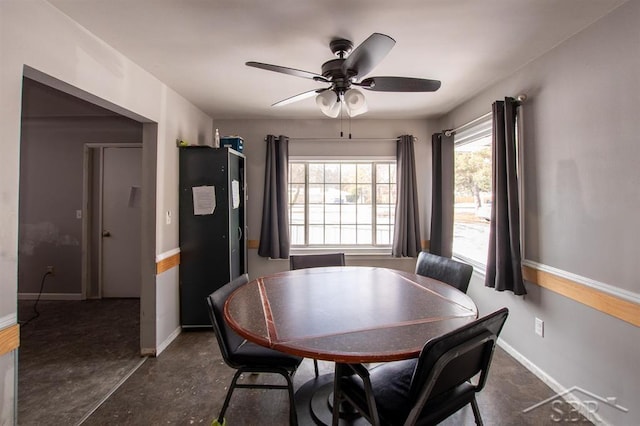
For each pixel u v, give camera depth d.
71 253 3.89
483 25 1.75
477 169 3.14
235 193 3.26
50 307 3.64
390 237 3.94
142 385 2.11
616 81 1.60
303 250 3.85
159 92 2.56
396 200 3.69
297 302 1.68
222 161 2.99
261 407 1.88
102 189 3.92
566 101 1.91
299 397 1.95
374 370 1.48
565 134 1.92
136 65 2.25
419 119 3.75
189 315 2.98
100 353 2.56
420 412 1.13
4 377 1.34
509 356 2.45
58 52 1.61
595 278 1.74
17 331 1.38
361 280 2.12
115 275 3.96
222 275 3.00
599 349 1.71
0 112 1.32
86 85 1.79
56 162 3.88
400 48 2.01
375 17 1.67
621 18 1.57
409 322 1.41
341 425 1.65
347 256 3.77
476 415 1.39
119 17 1.67
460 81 2.57
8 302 1.35
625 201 1.57
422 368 1.06
